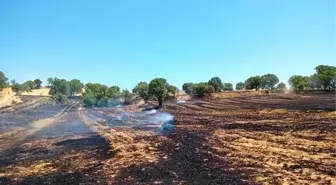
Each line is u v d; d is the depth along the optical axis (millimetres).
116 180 15781
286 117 37438
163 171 16719
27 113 80062
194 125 37719
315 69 149500
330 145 20500
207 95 119750
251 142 23766
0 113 80125
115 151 23578
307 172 15070
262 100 86188
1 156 25547
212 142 24703
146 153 22203
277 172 15312
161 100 85312
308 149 19938
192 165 17781
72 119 61500
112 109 91125
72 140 31719
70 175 17531
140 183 14844
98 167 18984
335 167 15617
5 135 39250
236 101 88750
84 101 125250
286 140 23297
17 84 163375
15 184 16641
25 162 22453
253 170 15922
